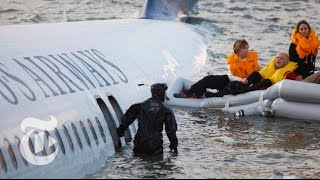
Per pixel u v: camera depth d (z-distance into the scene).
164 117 45.97
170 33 77.19
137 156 45.16
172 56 70.25
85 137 43.03
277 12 120.00
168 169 42.50
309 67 63.31
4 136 37.00
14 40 49.97
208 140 51.25
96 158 43.16
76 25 64.12
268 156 47.38
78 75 48.53
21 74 43.53
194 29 86.50
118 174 40.81
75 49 53.34
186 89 65.62
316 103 60.03
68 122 42.22
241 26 105.56
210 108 62.47
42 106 41.66
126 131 48.53
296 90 59.56
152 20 81.31
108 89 50.53
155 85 46.41
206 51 81.44
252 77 62.88
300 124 57.94
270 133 54.53
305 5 127.62
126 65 58.09
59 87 44.97
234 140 51.66
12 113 39.09
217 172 42.41
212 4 125.31
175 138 46.09
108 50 58.31
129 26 72.56
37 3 127.38
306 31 62.66
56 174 38.38
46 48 50.16
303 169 44.56
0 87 40.62
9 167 35.94
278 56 62.78
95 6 126.19
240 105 61.75
